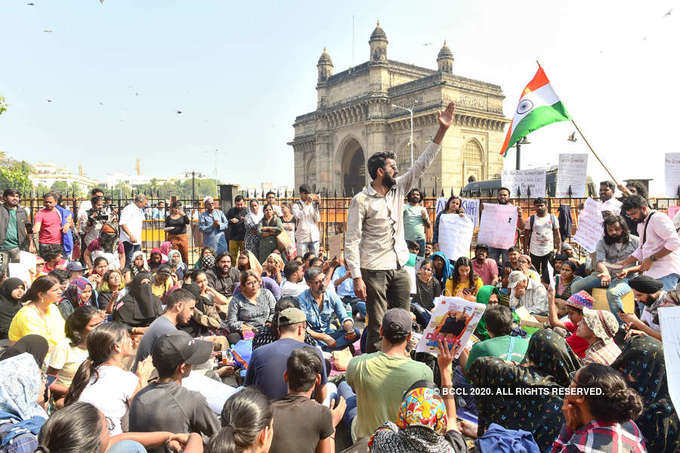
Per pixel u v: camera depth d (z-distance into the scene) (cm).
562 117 805
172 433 309
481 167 4738
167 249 1145
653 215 639
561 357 344
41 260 893
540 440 342
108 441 265
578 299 523
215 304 787
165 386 329
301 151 6212
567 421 279
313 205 1181
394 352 359
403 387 340
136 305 668
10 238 975
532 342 359
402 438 245
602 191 938
